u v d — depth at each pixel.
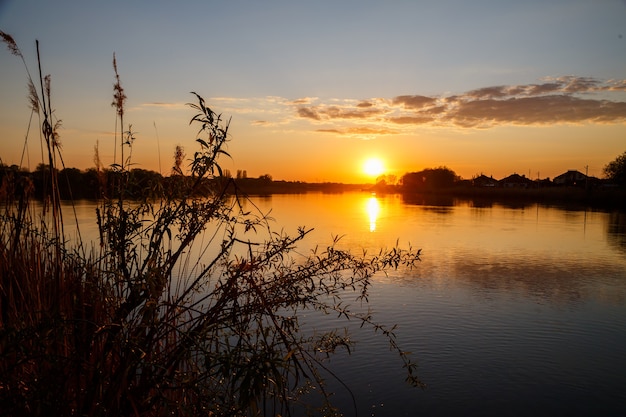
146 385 2.26
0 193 3.71
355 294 11.98
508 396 7.09
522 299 12.29
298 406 5.79
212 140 2.52
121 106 2.73
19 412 2.06
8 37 3.13
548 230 29.77
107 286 2.55
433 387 7.14
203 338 2.26
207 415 2.25
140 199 2.57
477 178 139.38
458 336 9.37
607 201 61.56
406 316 10.41
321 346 2.99
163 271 2.46
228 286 2.58
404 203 71.00
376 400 6.61
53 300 2.78
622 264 17.81
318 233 24.97
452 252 20.20
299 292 2.76
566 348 8.98
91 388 2.19
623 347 9.04
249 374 1.95
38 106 3.18
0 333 2.02
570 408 6.80
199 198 2.59
